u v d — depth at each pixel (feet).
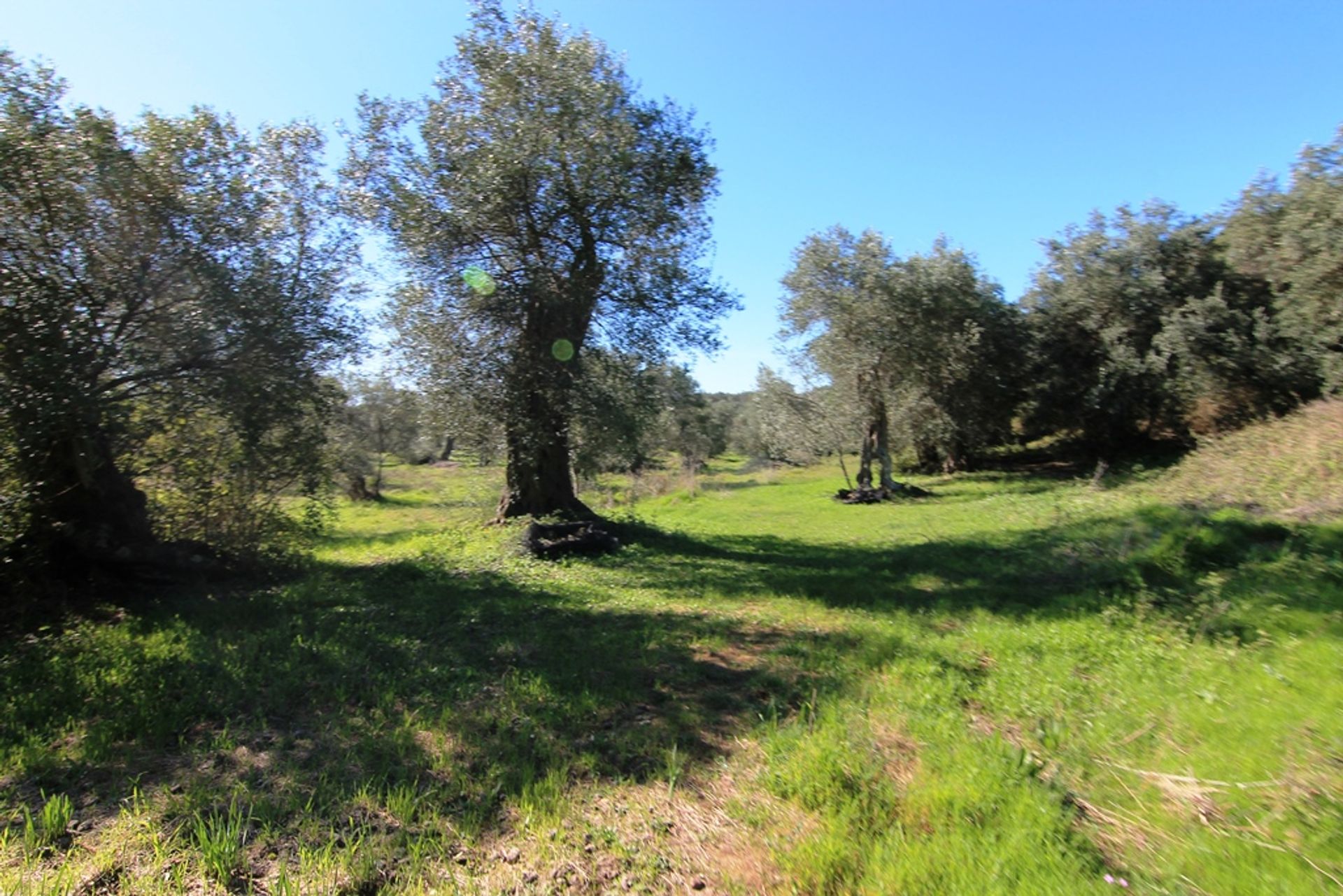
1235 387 74.74
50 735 16.02
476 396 47.73
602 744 16.44
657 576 40.14
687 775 14.97
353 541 65.05
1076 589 31.40
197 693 18.53
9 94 25.84
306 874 11.03
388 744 15.83
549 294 46.57
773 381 99.30
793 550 52.80
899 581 37.70
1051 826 11.97
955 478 104.68
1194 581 28.17
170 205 28.76
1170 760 14.25
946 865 11.10
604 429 50.01
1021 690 18.97
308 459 35.65
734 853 12.06
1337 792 12.15
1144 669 19.65
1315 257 56.54
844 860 11.49
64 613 26.03
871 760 14.84
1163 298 87.25
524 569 40.73
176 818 12.65
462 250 48.62
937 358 93.91
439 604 30.89
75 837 12.04
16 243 26.35
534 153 45.39
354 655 22.54
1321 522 34.37
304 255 34.58
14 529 25.39
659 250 52.08
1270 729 14.79
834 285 88.17
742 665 22.82
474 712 18.06
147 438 30.86
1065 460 106.93
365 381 52.70
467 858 11.86
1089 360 98.37
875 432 92.32
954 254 100.53
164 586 31.17
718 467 180.55
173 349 29.53
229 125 32.19
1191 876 10.67
